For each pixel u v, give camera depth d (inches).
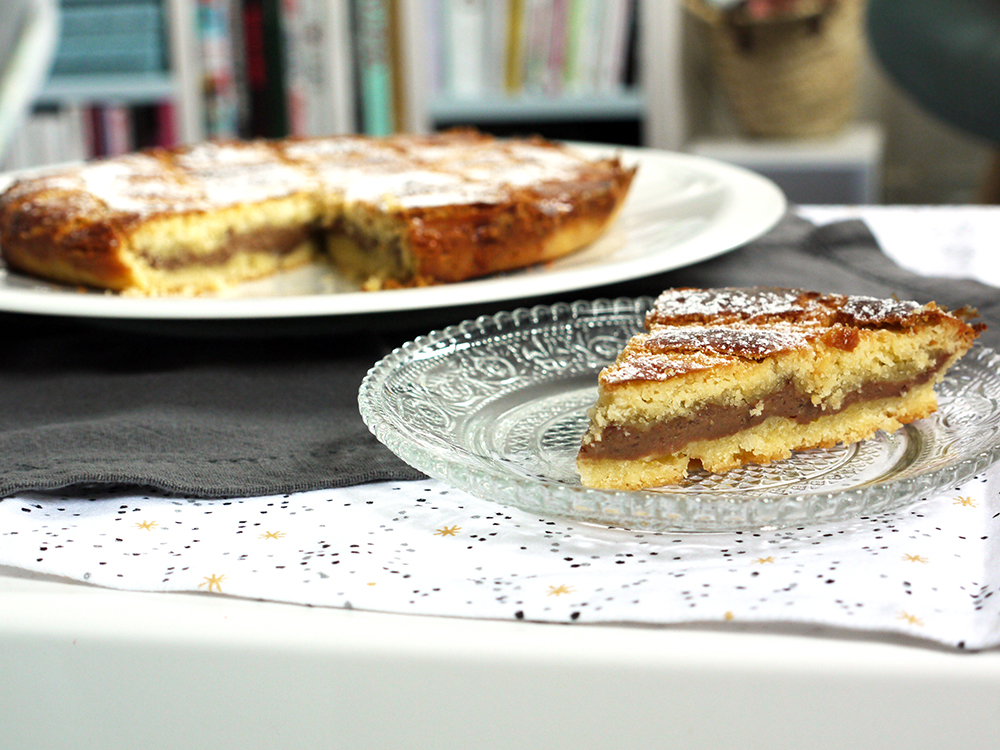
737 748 19.3
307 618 20.6
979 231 35.8
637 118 60.4
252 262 35.5
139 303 28.8
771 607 19.9
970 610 19.7
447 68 58.0
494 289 28.9
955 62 50.3
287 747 20.5
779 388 25.5
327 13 55.0
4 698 20.9
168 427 26.4
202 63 55.4
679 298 27.4
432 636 19.9
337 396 27.6
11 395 28.1
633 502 22.0
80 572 22.3
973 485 24.8
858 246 33.7
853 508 21.9
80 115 56.6
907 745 18.9
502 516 24.6
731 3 58.9
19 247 33.8
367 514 24.7
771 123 57.3
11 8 39.2
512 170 36.6
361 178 36.4
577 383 27.3
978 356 26.9
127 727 20.9
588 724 19.6
